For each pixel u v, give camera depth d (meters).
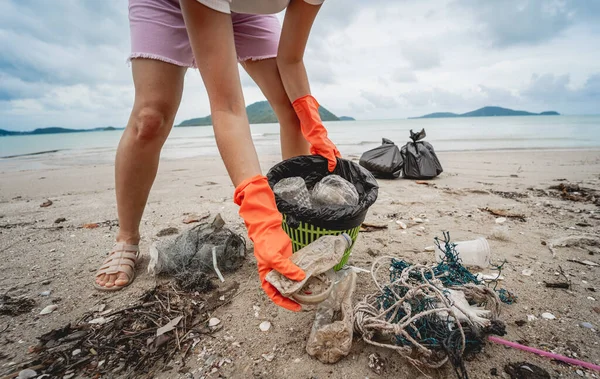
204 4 1.29
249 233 1.28
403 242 2.53
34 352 1.49
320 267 1.26
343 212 1.60
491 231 2.66
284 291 1.15
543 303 1.72
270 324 1.64
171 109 1.96
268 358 1.43
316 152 2.23
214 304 1.80
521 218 3.00
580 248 2.35
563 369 1.31
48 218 3.42
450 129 23.69
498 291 1.76
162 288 1.97
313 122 2.18
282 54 2.10
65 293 1.97
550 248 2.34
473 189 4.18
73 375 1.37
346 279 1.51
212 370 1.38
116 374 1.37
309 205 1.83
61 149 15.59
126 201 2.09
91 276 2.16
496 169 5.71
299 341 1.52
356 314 1.45
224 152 1.40
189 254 2.09
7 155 12.25
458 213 3.20
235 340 1.54
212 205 3.69
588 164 5.93
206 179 5.41
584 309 1.66
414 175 5.02
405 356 1.32
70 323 1.68
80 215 3.51
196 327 1.63
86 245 2.67
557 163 6.17
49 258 2.44
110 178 5.95
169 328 1.61
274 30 2.37
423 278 1.40
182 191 4.48
